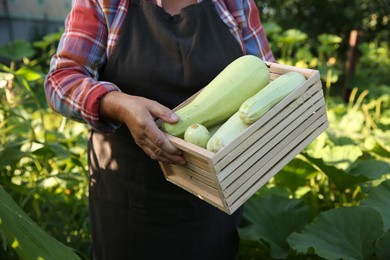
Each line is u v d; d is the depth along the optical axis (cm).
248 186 106
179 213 142
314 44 723
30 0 674
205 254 153
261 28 147
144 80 128
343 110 364
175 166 118
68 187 225
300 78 110
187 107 111
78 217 227
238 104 110
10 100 209
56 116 372
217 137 100
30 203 204
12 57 479
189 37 128
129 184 139
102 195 147
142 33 127
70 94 119
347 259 154
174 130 108
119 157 138
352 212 171
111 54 127
